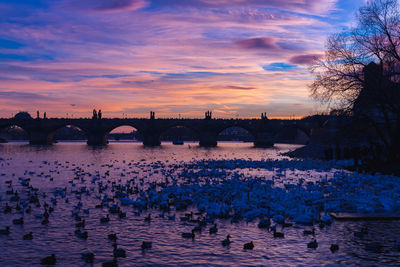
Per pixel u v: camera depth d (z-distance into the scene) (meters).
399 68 43.44
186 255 15.02
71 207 23.83
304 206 21.95
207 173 43.56
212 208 22.31
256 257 14.72
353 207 22.27
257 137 197.88
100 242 16.67
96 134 195.38
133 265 13.98
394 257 14.58
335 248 15.45
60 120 194.25
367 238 16.88
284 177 40.88
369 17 43.44
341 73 44.84
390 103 42.34
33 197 25.97
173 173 45.66
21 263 14.09
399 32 42.53
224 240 16.23
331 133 89.56
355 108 44.12
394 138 45.81
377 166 45.59
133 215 21.58
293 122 195.88
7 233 17.73
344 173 41.44
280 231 18.16
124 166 57.84
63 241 16.77
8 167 55.78
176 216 21.30
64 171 49.12
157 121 196.88
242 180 36.41
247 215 20.77
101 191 30.12
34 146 169.62
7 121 192.00
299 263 14.09
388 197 24.83
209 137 196.75
